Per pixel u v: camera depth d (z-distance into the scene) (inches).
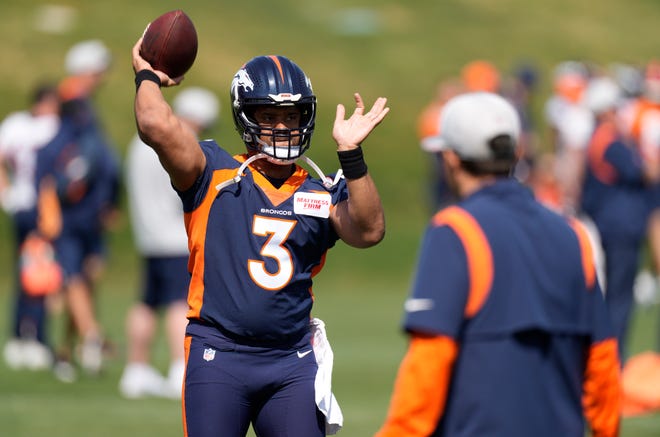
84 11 3513.8
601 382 575.2
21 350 1539.1
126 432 1119.6
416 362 539.2
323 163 2935.5
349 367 1534.2
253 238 658.2
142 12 3572.8
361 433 1116.5
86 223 1508.4
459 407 545.6
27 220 1512.1
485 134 571.2
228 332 660.7
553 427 551.5
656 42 4170.8
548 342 553.0
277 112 668.1
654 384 1248.8
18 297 1536.7
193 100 1338.6
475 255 544.4
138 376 1348.4
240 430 665.6
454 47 3811.5
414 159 3117.6
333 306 2222.0
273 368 666.2
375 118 655.1
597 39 4099.4
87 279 1531.7
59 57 3198.8
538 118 3417.8
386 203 2925.7
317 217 669.9
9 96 2997.0
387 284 2546.8
